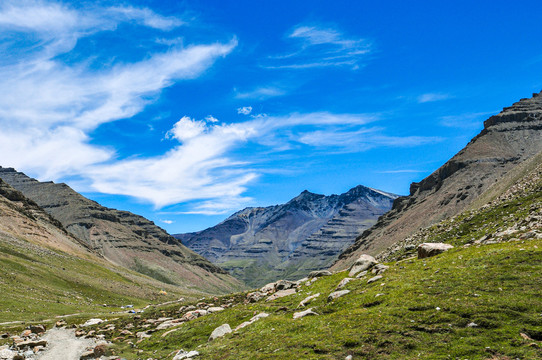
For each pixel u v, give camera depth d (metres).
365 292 35.25
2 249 168.50
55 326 76.12
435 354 21.30
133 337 52.69
